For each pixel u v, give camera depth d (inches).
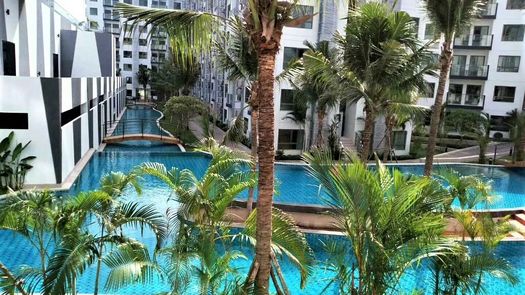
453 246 228.7
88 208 255.8
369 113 510.0
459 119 1261.1
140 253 247.9
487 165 1001.5
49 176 680.4
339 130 1122.0
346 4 400.2
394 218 230.4
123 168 866.1
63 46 1428.4
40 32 1048.8
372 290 233.6
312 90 888.3
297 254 278.5
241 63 512.4
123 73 2662.4
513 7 1315.2
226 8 1407.5
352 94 514.3
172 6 2566.4
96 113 1032.2
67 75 1445.6
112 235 255.8
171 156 1013.2
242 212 563.5
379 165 275.0
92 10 2598.4
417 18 1074.7
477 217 334.0
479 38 1355.8
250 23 223.1
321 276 407.8
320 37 1013.8
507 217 374.0
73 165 786.8
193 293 258.2
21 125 652.7
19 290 253.6
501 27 1332.4
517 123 1027.9
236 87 1299.2
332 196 232.7
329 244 304.3
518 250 508.1
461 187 380.2
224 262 268.2
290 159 1029.2
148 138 1149.1
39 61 1038.4
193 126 1499.8
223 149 355.6
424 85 525.3
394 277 235.0
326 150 246.2
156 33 242.1
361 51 490.3
